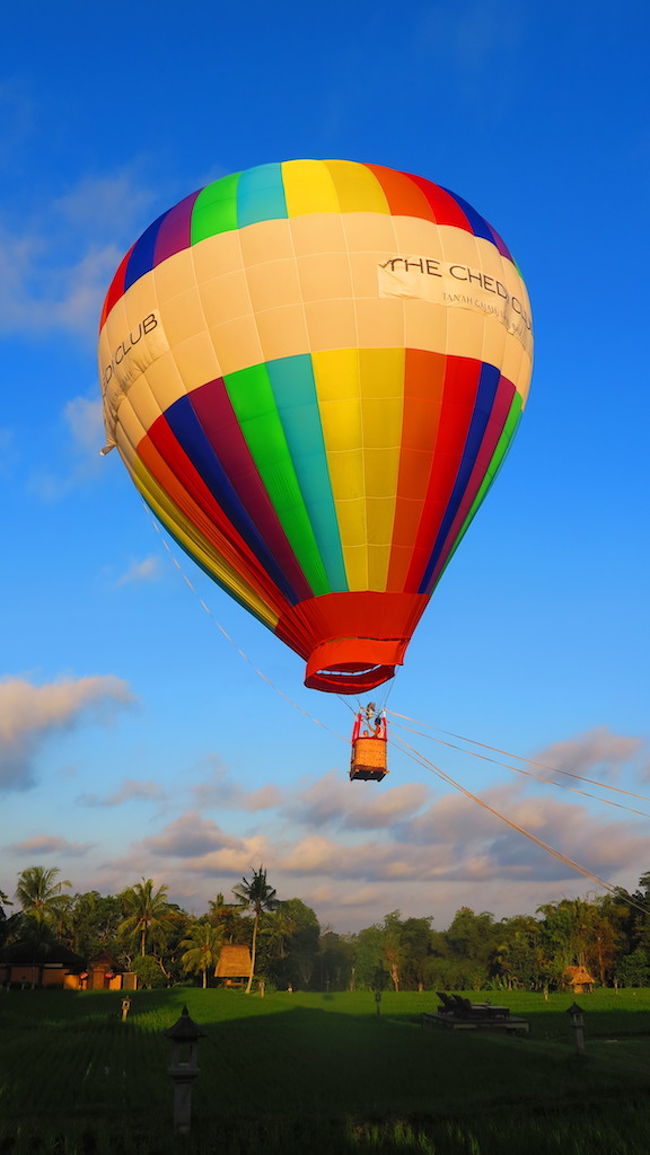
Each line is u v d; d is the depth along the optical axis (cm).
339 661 2612
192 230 2703
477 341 2664
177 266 2680
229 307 2598
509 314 2759
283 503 2617
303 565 2644
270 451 2595
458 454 2647
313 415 2564
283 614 2745
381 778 2591
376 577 2630
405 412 2572
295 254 2581
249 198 2688
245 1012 5803
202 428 2664
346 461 2575
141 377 2747
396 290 2570
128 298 2778
